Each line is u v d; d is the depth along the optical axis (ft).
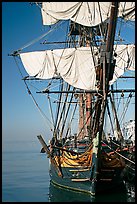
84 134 113.09
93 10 93.61
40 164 186.60
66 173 94.48
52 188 101.76
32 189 100.17
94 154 81.35
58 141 113.09
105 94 62.23
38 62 113.91
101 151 82.94
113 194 88.69
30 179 123.24
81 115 123.65
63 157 96.27
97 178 84.07
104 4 93.56
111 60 59.00
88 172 85.66
